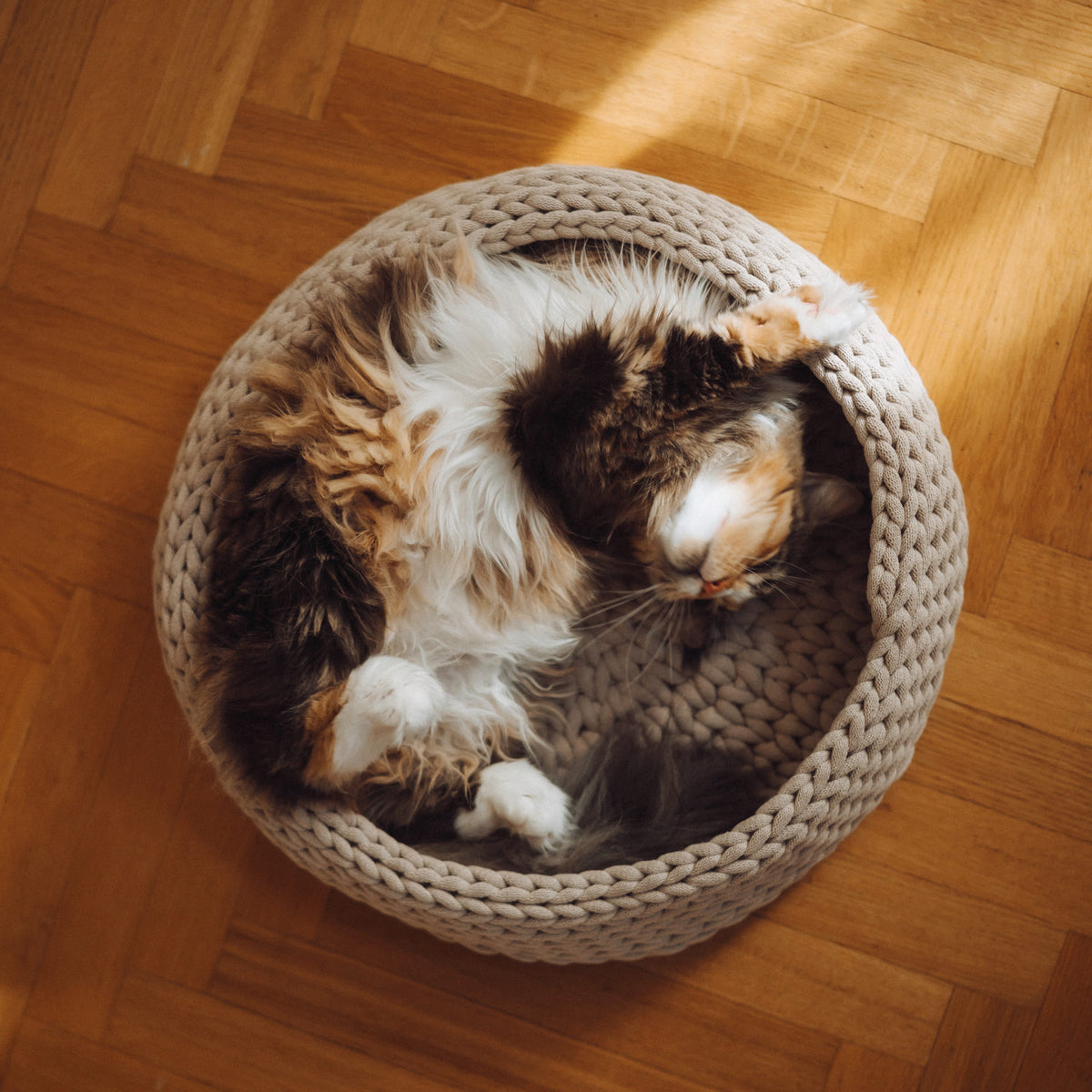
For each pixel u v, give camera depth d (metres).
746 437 1.20
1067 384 1.46
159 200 1.55
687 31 1.52
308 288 1.31
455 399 1.22
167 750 1.52
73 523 1.54
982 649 1.47
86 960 1.52
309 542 1.18
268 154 1.54
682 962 1.49
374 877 1.23
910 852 1.48
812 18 1.50
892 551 1.19
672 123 1.52
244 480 1.21
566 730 1.44
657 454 1.18
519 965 1.50
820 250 1.49
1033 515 1.47
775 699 1.39
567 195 1.28
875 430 1.20
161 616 1.30
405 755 1.31
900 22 1.49
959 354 1.48
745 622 1.41
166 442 1.54
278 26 1.54
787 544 1.26
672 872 1.19
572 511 1.25
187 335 1.54
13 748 1.53
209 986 1.51
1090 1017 1.43
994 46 1.48
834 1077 1.46
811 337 1.15
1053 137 1.48
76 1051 1.52
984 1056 1.45
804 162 1.50
